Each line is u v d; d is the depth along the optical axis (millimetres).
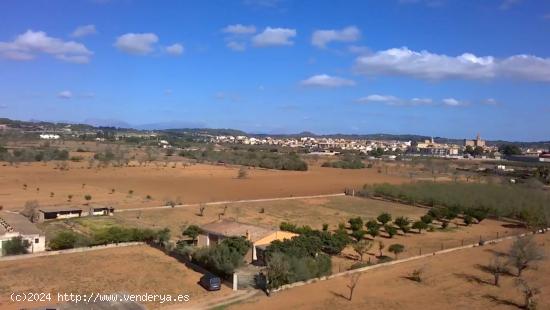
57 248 62906
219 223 70438
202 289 47531
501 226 92000
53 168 166250
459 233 84250
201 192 126688
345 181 159000
